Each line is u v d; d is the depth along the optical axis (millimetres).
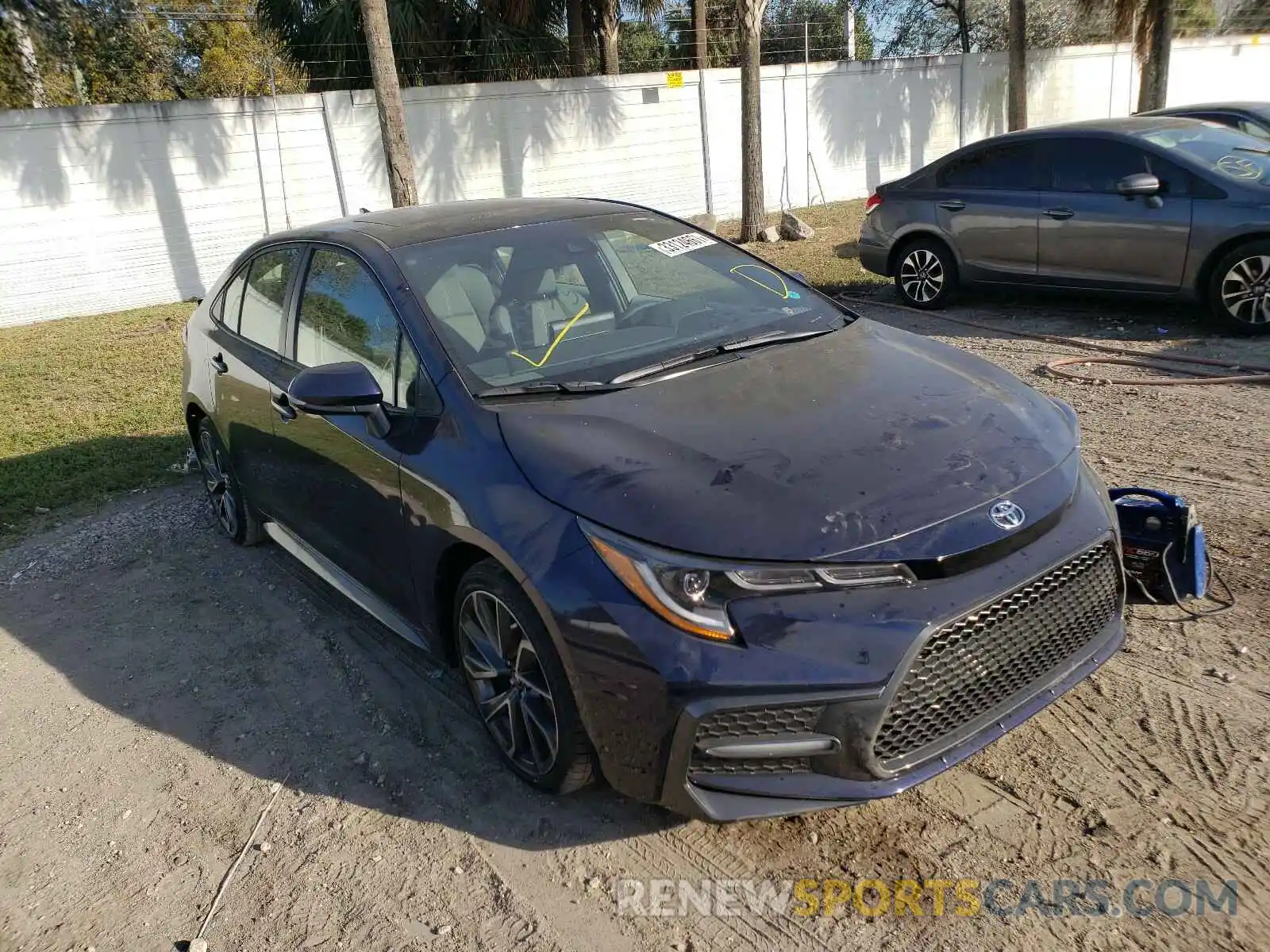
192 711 3830
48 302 13414
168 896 2877
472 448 3047
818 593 2445
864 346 3586
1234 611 3670
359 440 3508
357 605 4250
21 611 4867
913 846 2738
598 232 4113
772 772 2498
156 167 13797
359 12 15406
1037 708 2715
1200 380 6297
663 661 2449
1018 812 2811
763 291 4062
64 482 6617
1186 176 7465
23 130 12859
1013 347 7676
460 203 4484
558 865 2820
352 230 4125
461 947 2580
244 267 4945
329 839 3037
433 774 3287
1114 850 2637
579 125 16719
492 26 16375
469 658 3223
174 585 4973
